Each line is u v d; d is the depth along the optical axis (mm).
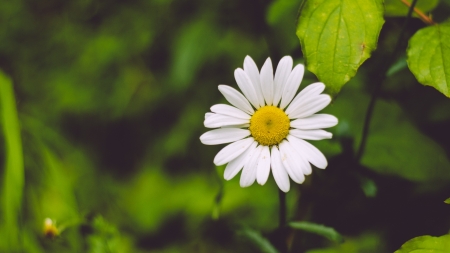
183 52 507
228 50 509
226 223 527
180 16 542
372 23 332
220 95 538
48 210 474
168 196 570
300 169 339
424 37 345
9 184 453
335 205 415
